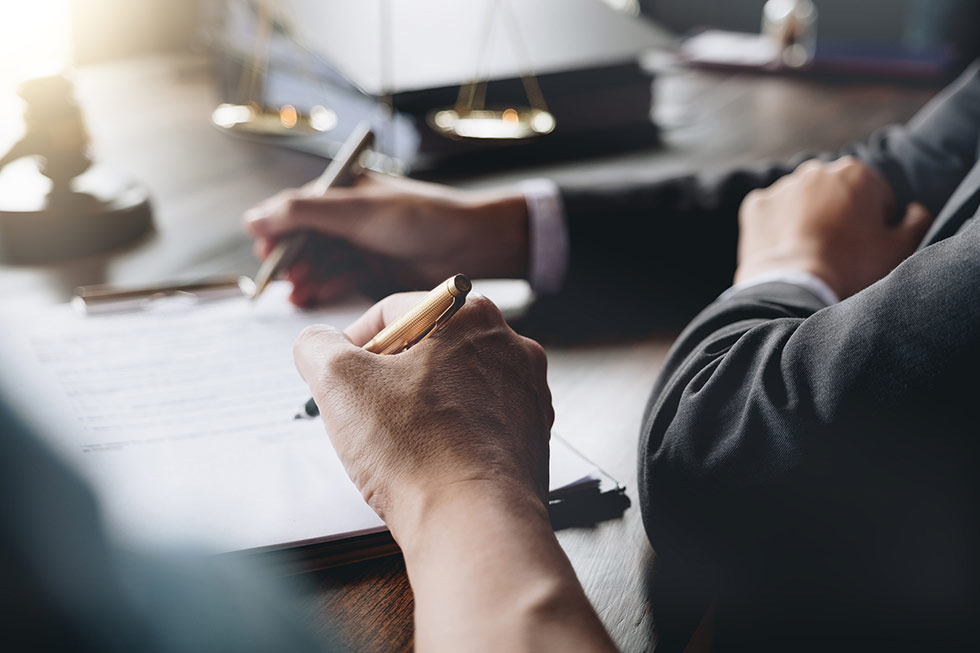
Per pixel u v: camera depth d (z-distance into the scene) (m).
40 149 0.83
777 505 0.41
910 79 1.51
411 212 0.76
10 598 0.20
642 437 0.47
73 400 0.56
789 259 0.65
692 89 1.47
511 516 0.38
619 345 0.70
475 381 0.44
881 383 0.38
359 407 0.43
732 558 0.43
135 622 0.23
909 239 0.71
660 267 0.82
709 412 0.44
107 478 0.47
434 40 1.11
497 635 0.34
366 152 0.82
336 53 1.06
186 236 0.87
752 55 1.62
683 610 0.42
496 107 1.11
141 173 1.04
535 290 0.80
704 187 0.83
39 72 0.83
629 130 1.20
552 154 1.13
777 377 0.42
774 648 0.44
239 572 0.32
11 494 0.20
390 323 0.51
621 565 0.45
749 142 1.20
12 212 0.81
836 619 0.42
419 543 0.38
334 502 0.47
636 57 1.16
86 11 1.50
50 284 0.76
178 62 1.55
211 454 0.50
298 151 1.13
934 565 0.40
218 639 0.27
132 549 0.24
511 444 0.42
